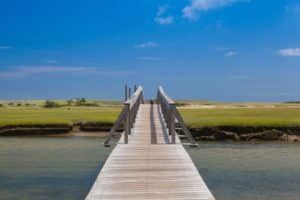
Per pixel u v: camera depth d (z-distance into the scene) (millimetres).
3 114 45469
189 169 12883
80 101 93375
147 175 12188
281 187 15922
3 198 14375
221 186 16125
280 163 21391
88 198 10203
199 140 31859
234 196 14617
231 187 15961
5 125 35000
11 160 22141
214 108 57031
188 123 32938
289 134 32062
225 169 19641
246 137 31828
